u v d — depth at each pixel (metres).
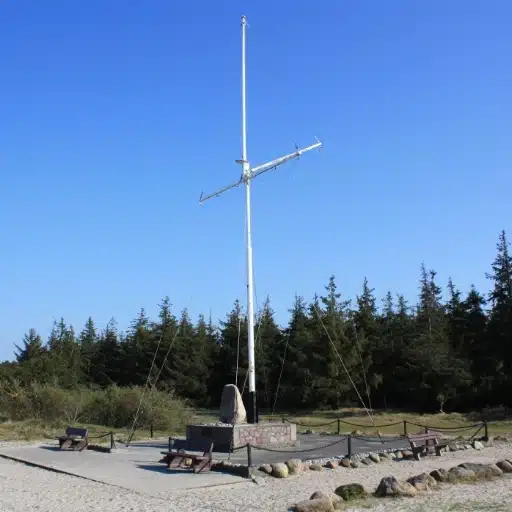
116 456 19.62
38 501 12.54
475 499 12.47
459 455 19.39
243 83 24.25
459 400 52.47
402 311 62.53
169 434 28.20
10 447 22.62
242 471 15.61
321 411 54.97
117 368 75.44
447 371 50.50
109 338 78.38
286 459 17.72
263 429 20.55
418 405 55.53
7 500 12.66
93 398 33.78
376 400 59.47
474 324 56.69
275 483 14.75
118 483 14.59
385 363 59.34
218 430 20.22
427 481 13.79
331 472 16.41
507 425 33.00
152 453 20.41
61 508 11.83
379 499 12.62
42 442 24.45
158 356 70.31
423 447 19.14
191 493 13.43
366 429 32.00
